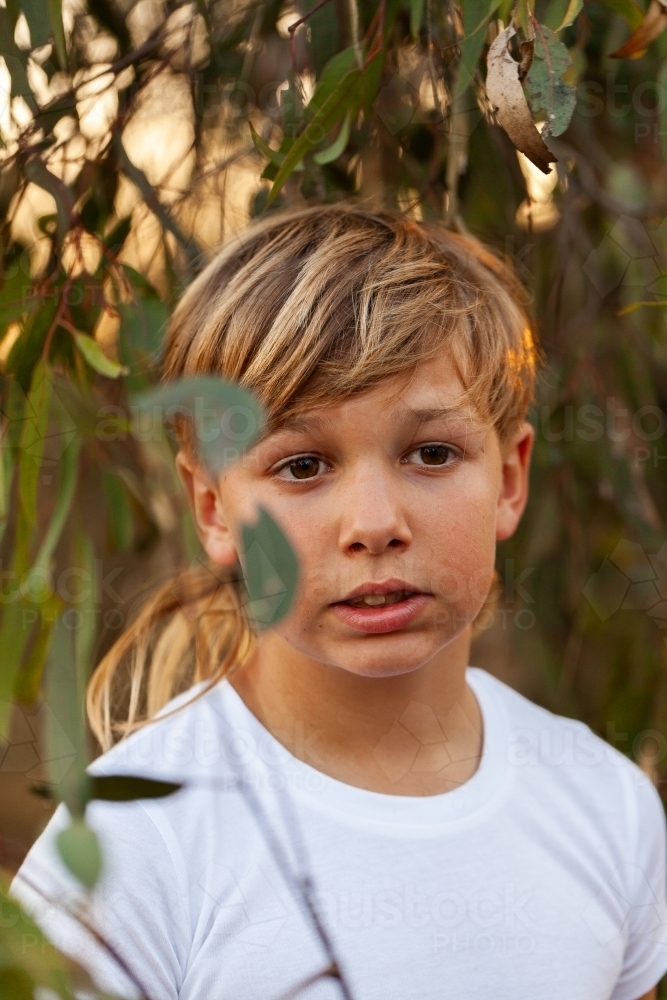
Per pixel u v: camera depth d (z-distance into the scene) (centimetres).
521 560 131
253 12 103
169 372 94
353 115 81
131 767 84
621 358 128
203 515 87
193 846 80
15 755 89
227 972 77
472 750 92
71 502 99
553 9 72
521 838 88
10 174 90
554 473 128
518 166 107
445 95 93
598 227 120
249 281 83
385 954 79
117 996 57
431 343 77
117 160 100
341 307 77
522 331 96
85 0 100
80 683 78
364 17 89
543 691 139
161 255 109
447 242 91
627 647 133
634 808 97
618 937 90
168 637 104
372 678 84
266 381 75
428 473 76
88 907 68
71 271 87
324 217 91
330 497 74
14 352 87
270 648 87
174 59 102
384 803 84
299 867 81
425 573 74
